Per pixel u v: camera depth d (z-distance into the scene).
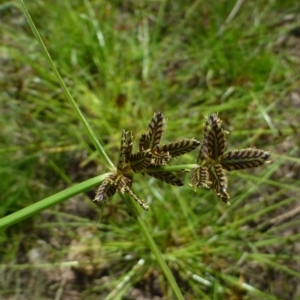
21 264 0.23
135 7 0.32
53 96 0.28
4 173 0.24
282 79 0.28
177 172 0.11
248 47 0.29
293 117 0.27
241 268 0.22
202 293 0.21
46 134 0.26
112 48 0.29
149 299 0.22
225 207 0.24
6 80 0.28
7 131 0.26
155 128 0.11
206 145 0.10
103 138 0.26
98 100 0.27
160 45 0.29
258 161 0.10
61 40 0.29
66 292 0.22
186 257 0.22
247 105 0.27
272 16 0.31
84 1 0.30
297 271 0.22
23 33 0.30
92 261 0.23
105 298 0.22
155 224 0.23
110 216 0.24
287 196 0.24
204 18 0.31
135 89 0.28
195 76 0.29
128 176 0.11
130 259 0.23
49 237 0.24
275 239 0.23
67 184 0.25
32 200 0.24
